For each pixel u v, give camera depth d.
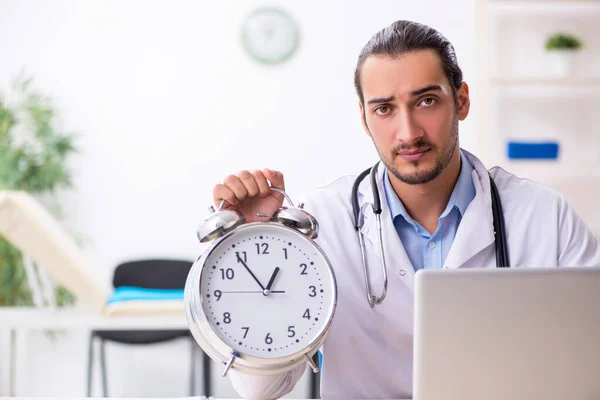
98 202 3.98
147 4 3.98
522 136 4.02
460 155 1.55
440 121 1.35
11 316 2.57
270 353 1.15
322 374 1.51
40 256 2.45
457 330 1.06
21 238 2.40
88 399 1.36
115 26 3.98
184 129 4.00
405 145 1.34
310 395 3.43
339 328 1.49
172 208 4.00
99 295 2.55
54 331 3.97
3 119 3.89
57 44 3.96
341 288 1.51
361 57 1.39
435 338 1.06
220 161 4.01
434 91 1.33
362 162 4.02
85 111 3.97
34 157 3.88
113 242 3.99
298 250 1.19
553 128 4.02
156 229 4.00
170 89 4.00
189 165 4.01
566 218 1.57
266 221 1.26
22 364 2.96
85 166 3.98
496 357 1.07
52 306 2.69
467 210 1.50
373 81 1.35
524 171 3.83
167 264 3.65
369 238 1.53
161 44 3.99
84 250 3.97
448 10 4.00
